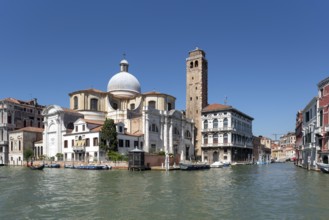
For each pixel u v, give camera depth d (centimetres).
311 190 2898
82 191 2880
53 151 7838
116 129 7044
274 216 1880
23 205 2216
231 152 9225
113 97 8956
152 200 2397
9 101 9050
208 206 2167
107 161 6216
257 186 3284
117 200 2395
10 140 8744
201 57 9962
